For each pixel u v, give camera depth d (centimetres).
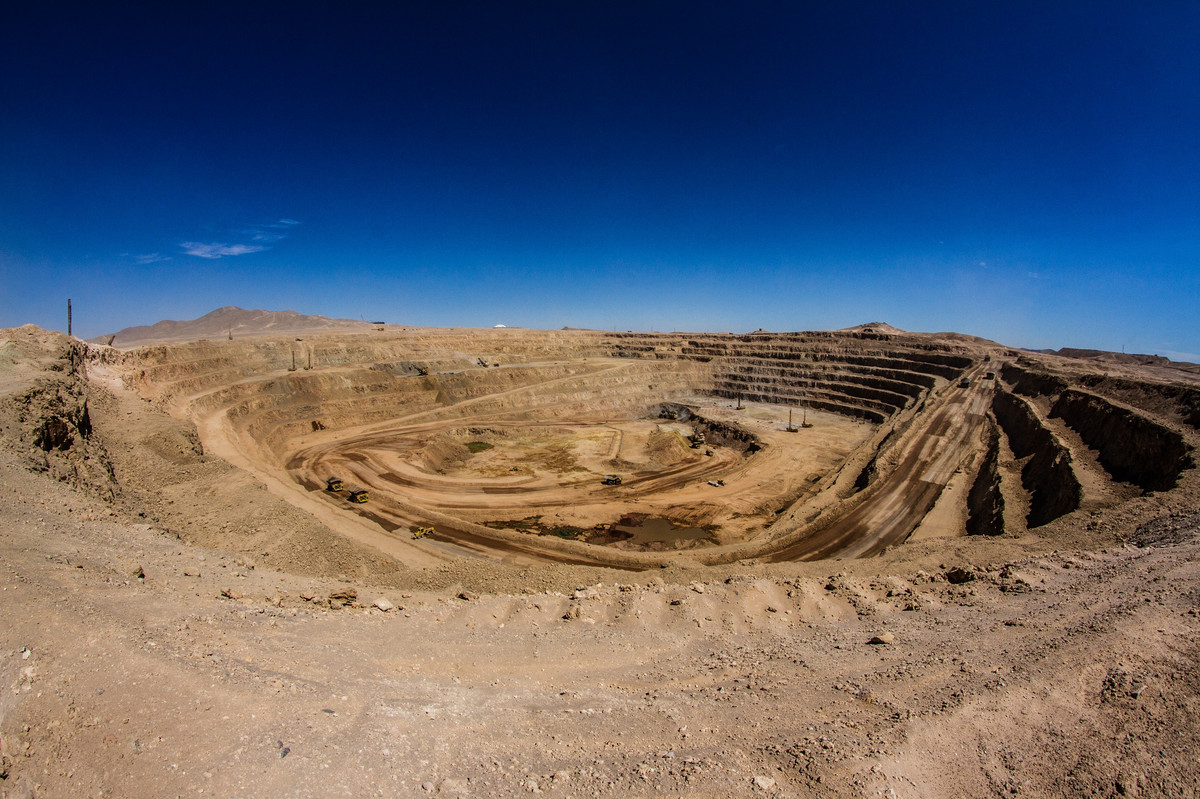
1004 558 2698
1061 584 1958
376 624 1731
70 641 1192
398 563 3534
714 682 1442
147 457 4169
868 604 2031
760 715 1212
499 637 1717
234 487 4000
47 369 4338
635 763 1015
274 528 3497
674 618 1916
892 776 948
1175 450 3497
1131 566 1981
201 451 4762
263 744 977
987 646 1475
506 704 1268
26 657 1111
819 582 2267
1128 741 978
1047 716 1091
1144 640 1306
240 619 1563
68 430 3528
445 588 2658
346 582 2578
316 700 1146
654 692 1374
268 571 2470
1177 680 1113
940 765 984
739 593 2091
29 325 5075
